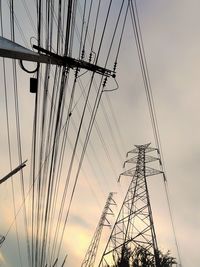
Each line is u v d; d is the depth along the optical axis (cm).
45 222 1460
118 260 2664
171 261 2692
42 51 886
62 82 1023
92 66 1041
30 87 922
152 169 3278
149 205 2866
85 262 3531
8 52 696
